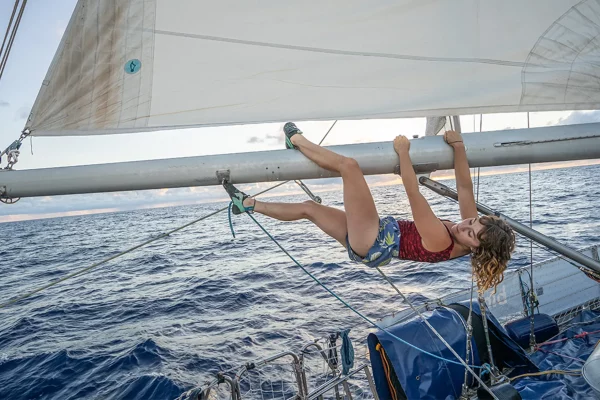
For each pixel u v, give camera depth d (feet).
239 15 7.35
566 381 16.06
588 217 76.74
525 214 90.22
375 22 7.63
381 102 7.79
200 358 30.60
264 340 32.71
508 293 21.79
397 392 14.98
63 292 59.06
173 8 7.15
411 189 7.46
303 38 7.58
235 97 7.59
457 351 15.33
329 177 7.84
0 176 7.22
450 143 7.67
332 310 38.09
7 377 30.25
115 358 31.96
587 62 7.76
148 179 7.39
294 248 78.74
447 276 44.57
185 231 150.61
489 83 7.87
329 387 14.03
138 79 7.27
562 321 21.97
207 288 52.19
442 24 7.72
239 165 7.50
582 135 7.59
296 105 7.71
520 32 7.77
